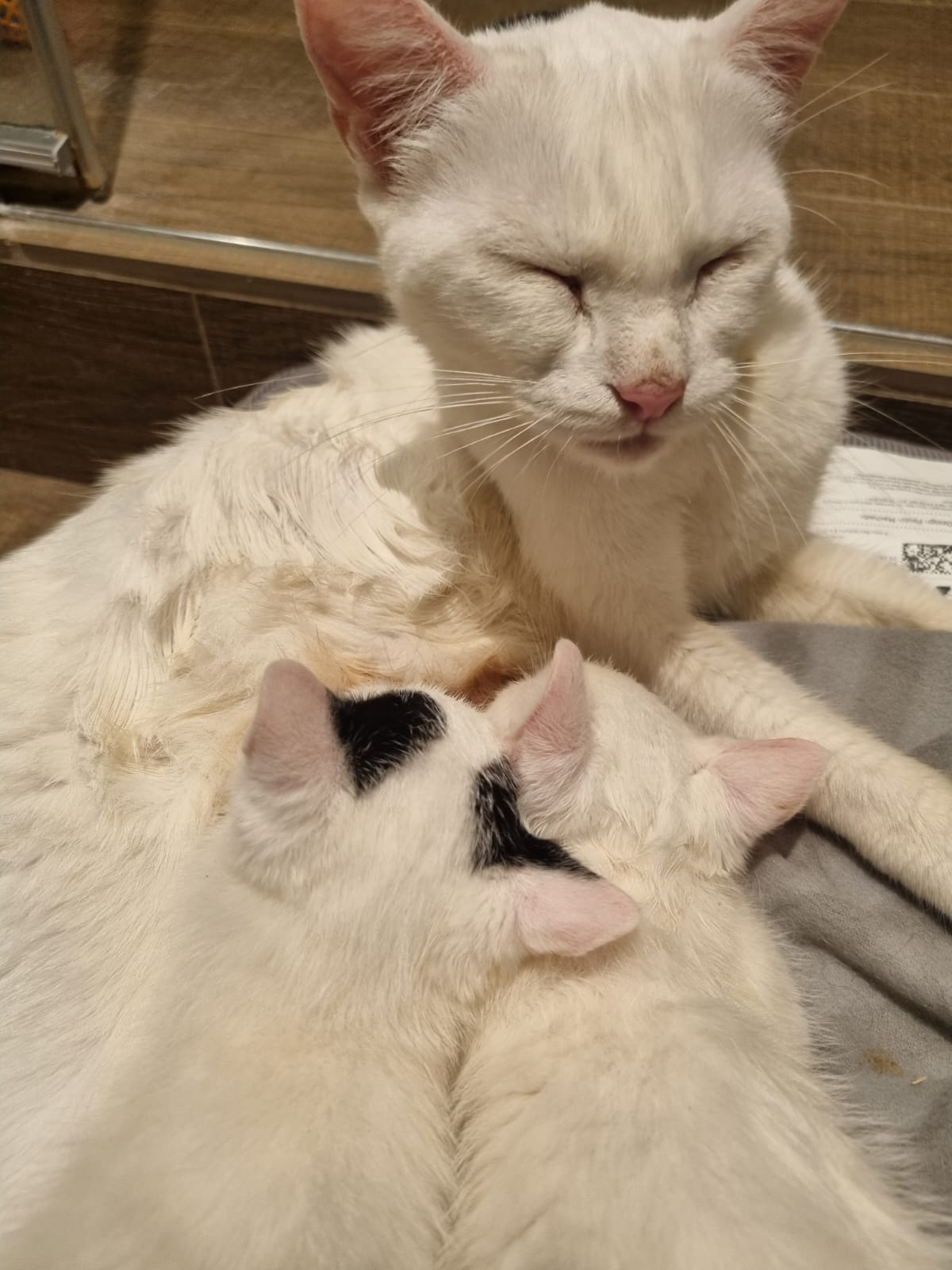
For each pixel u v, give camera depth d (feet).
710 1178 0.66
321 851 0.80
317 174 1.74
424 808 0.81
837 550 1.24
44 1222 0.71
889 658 1.09
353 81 0.90
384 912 0.79
